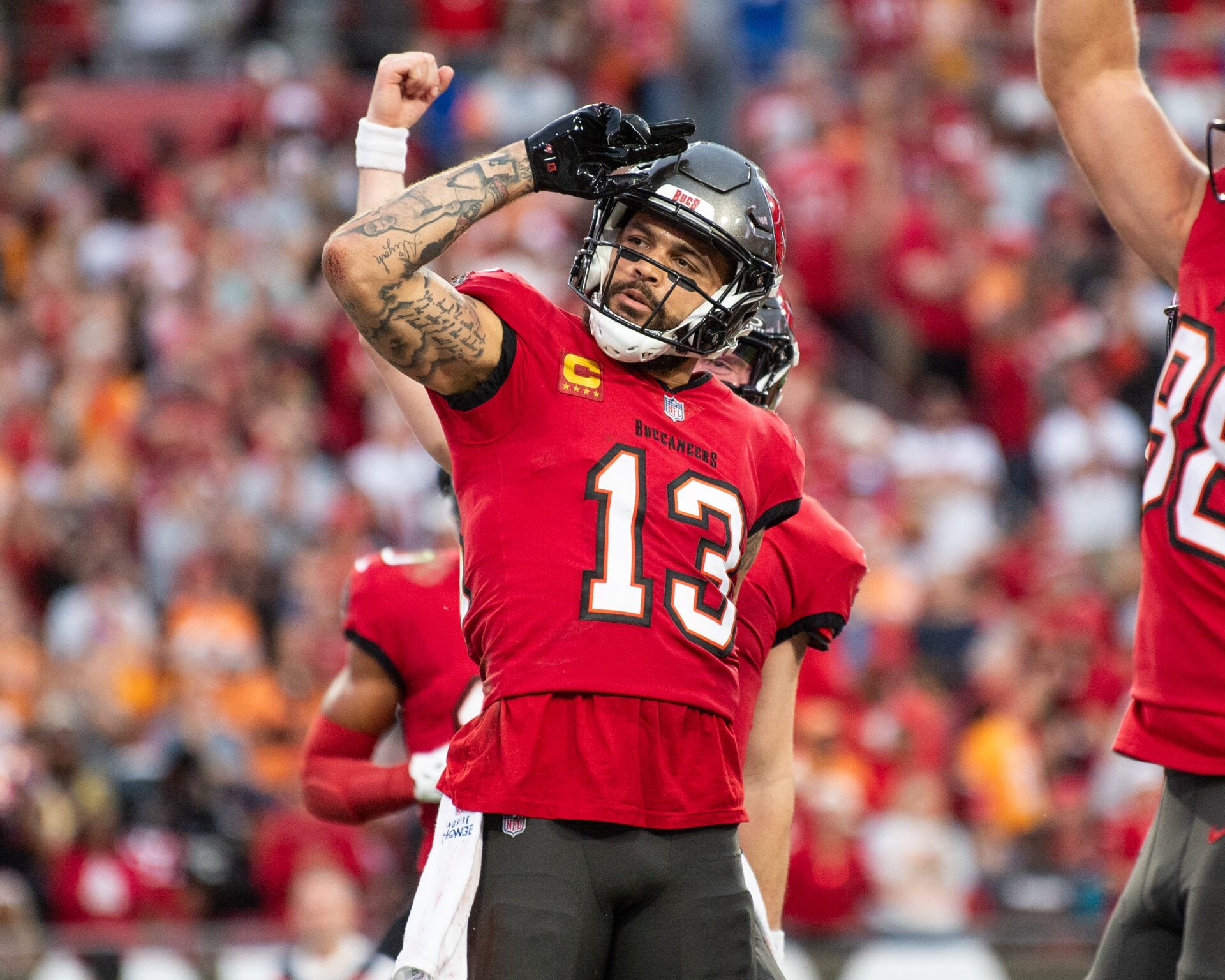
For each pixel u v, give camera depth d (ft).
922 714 100.17
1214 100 165.78
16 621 109.50
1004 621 113.09
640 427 31.94
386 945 45.39
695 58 166.71
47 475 127.13
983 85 164.96
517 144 31.86
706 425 32.83
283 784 97.96
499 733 30.89
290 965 71.31
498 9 175.83
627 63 163.84
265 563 116.57
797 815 86.12
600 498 31.12
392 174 36.91
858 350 147.02
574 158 31.53
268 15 179.11
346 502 119.85
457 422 31.81
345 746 46.91
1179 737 32.12
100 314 139.74
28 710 104.22
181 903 87.20
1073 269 152.46
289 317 139.44
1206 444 31.96
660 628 31.04
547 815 30.40
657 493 31.53
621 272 32.14
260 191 154.10
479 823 30.89
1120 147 34.65
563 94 160.04
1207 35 171.53
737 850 32.19
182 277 143.54
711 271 32.45
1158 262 34.73
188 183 157.99
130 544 121.80
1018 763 99.96
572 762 30.53
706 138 164.55
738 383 39.88
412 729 45.75
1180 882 31.99
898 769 96.22
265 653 111.96
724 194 32.32
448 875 30.99
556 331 32.01
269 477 122.11
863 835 88.89
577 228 146.72
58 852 86.58
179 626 109.91
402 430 125.70
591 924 30.68
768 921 38.55
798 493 34.37
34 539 119.75
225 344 133.90
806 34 171.83
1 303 153.79
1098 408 135.23
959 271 147.33
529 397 31.40
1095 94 34.91
